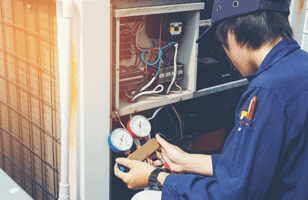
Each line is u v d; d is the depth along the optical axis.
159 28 1.74
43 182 1.81
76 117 1.42
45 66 1.56
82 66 1.34
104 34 1.36
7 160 2.10
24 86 1.75
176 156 1.38
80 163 1.48
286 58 0.89
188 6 1.65
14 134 1.95
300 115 0.84
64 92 1.34
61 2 1.34
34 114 1.73
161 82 1.75
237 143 0.90
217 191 0.94
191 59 1.82
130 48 1.74
